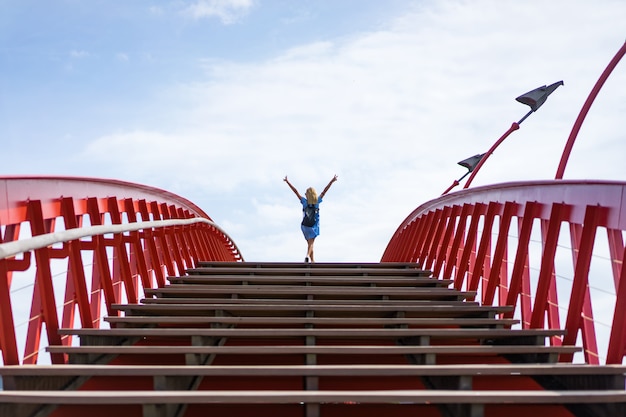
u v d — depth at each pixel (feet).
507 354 18.48
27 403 12.69
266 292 26.05
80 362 16.65
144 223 23.56
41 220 17.65
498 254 26.53
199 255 45.44
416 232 48.57
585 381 14.76
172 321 19.88
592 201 18.84
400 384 15.57
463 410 13.14
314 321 19.79
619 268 17.89
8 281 16.33
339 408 14.44
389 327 21.76
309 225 49.78
